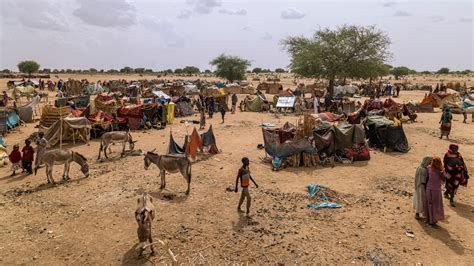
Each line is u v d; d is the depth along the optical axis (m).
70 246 8.27
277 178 13.34
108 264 7.52
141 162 15.41
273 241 8.48
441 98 36.34
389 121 18.11
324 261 7.63
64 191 11.85
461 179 10.53
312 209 10.41
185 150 14.87
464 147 18.22
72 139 19.81
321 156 15.29
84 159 13.23
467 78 129.38
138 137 21.31
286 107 32.97
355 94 52.88
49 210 10.28
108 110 24.45
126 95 45.22
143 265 7.46
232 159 16.03
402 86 69.69
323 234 8.85
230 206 10.59
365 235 8.80
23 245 8.30
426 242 8.44
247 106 35.09
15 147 13.76
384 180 13.10
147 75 166.75
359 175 13.73
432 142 19.47
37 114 30.84
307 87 57.16
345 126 16.62
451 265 7.47
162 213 10.01
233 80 81.25
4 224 9.39
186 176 11.38
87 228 9.14
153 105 24.77
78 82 51.91
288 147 14.77
